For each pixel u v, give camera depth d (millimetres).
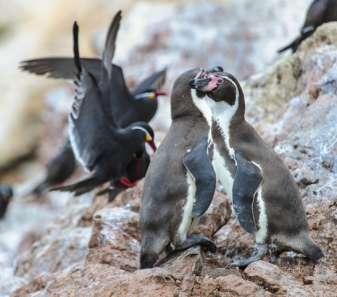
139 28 27453
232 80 12719
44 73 17469
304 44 17516
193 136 12703
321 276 12547
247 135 12625
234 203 12203
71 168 17609
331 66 16469
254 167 12344
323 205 14016
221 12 26766
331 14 17719
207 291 12062
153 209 12578
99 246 14383
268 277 12133
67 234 17219
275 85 17750
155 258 12586
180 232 12547
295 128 15797
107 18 30453
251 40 25312
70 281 12875
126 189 15992
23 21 31188
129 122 17484
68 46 30312
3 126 29672
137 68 25578
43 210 24031
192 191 12375
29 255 17875
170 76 24953
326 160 14773
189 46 25875
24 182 28203
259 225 12422
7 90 30156
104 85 15211
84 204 19000
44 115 27844
